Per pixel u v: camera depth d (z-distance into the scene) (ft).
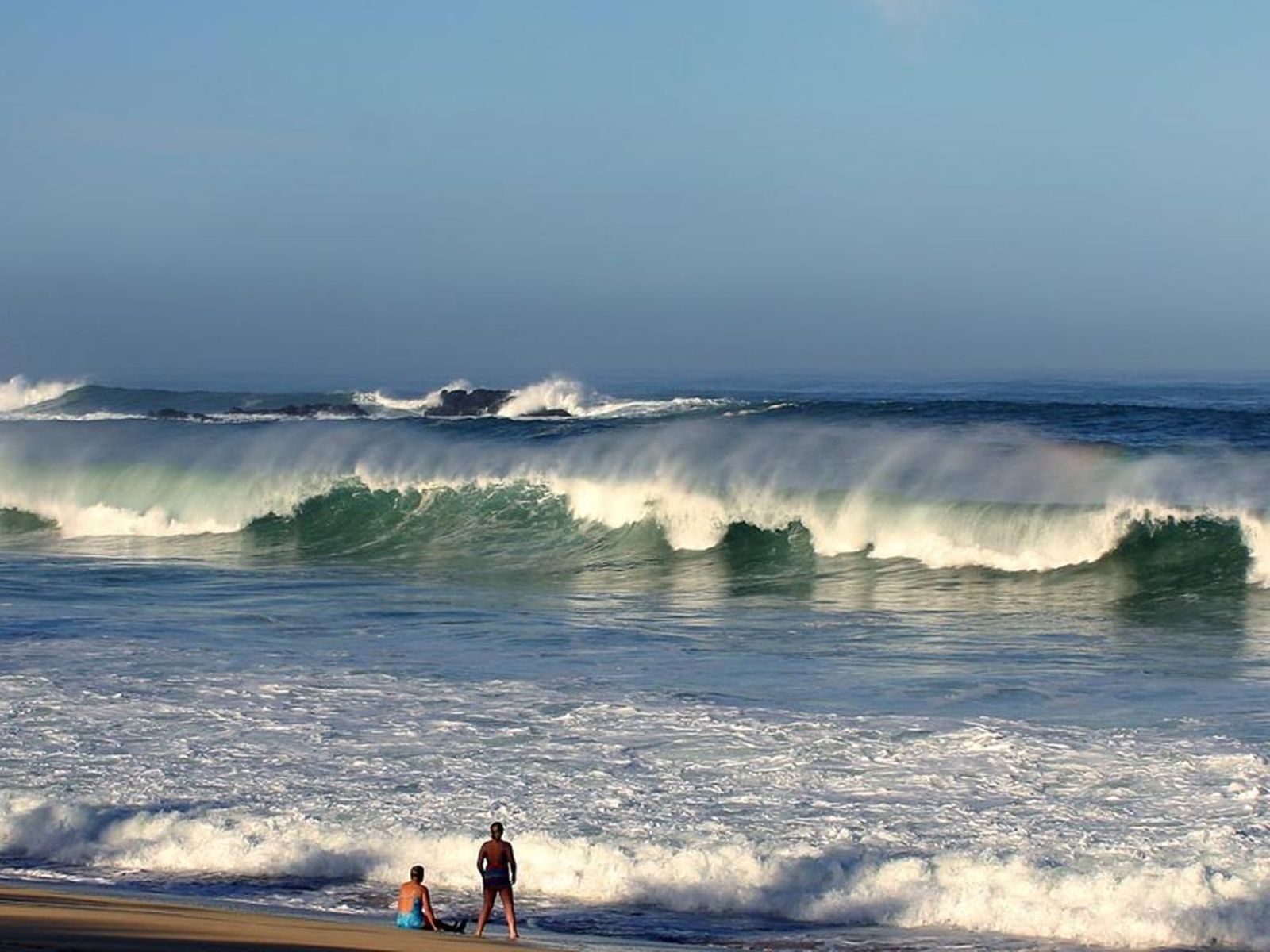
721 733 111.86
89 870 90.22
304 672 133.08
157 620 161.79
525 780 101.30
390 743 110.11
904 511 208.03
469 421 307.78
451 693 125.08
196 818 94.89
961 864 85.81
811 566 203.10
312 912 83.10
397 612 167.94
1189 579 185.47
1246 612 168.76
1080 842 88.89
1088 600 177.68
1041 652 144.97
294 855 90.68
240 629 155.84
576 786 99.86
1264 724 113.91
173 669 134.31
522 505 233.96
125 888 86.63
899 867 85.81
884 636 153.89
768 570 202.69
